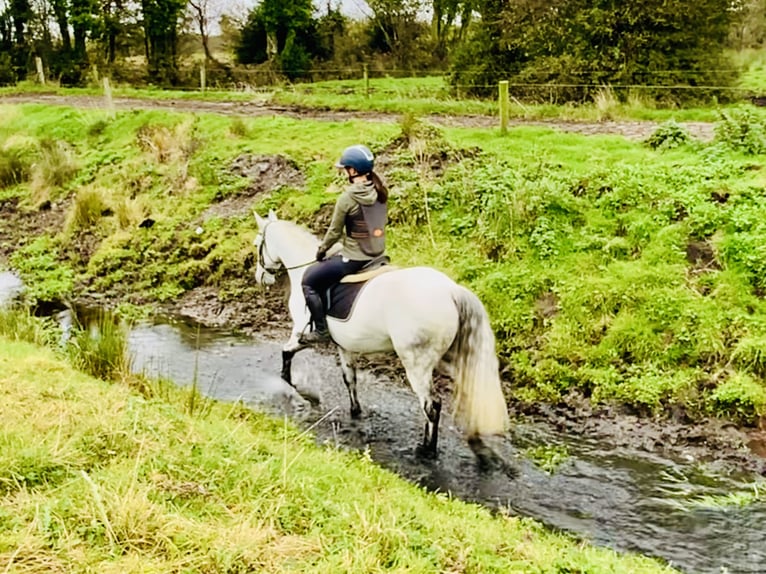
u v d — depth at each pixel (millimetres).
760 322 8391
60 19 36188
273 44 34344
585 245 10148
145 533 4211
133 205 14727
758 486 6531
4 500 4465
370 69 32281
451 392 8602
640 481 6688
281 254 8797
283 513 4668
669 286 9164
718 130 12172
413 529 4766
